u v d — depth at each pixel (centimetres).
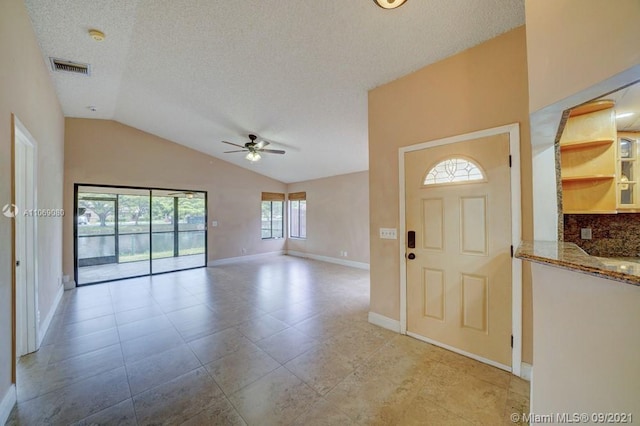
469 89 224
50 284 321
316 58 255
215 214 645
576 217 231
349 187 638
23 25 205
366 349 241
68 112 434
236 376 202
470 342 225
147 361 223
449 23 199
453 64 233
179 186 585
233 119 420
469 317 225
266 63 272
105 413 164
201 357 229
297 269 598
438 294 244
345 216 646
